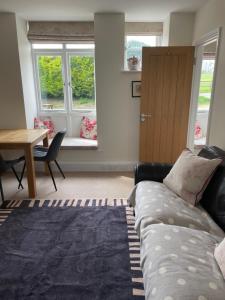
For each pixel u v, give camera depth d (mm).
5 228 2342
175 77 3484
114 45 3551
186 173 1998
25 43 3752
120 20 3451
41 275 1754
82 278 1725
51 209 2713
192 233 1501
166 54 3406
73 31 3791
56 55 4082
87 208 2736
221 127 2508
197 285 1073
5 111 3746
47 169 3857
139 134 3783
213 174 1912
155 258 1291
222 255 1226
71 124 4398
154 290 1113
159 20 3756
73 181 3574
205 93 4789
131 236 2213
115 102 3789
